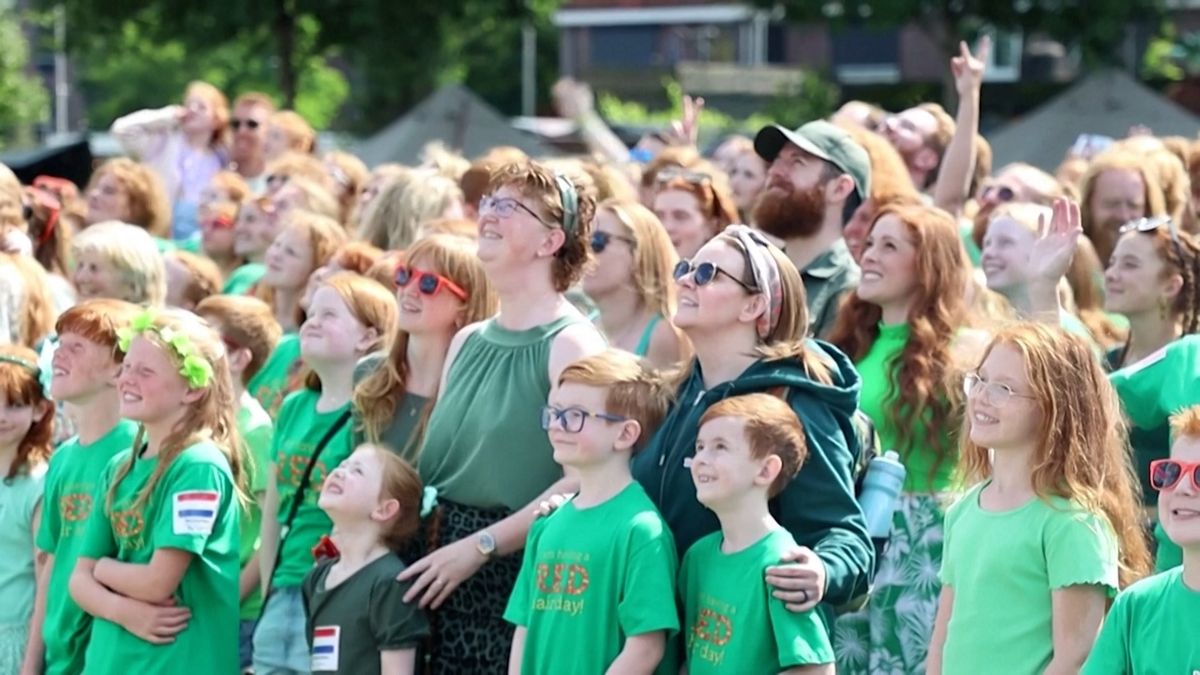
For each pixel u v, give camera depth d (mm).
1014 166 21250
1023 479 12398
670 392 13133
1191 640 11156
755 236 13000
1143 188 20016
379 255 18938
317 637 14320
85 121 98062
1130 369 14625
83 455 16016
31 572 16891
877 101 74938
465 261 15273
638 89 103000
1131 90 39969
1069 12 67188
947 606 12812
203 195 26047
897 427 15508
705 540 12648
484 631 14039
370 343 16328
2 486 16922
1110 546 12039
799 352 12773
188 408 15023
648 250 16141
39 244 23344
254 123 30219
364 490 14211
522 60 108812
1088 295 19203
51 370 16484
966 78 20516
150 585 14570
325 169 25922
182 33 65312
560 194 14148
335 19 66250
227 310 18000
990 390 12352
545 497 13781
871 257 15867
